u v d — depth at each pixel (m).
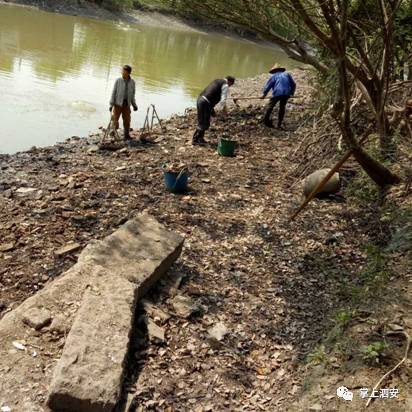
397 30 6.84
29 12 30.42
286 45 7.45
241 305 5.07
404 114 7.71
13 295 4.96
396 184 6.97
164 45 29.56
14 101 12.83
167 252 5.21
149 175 8.48
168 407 3.72
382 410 3.40
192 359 4.25
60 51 20.62
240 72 25.84
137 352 4.18
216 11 6.80
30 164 8.79
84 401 3.34
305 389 3.84
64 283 4.47
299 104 14.95
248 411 3.78
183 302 4.89
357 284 5.27
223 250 6.10
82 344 3.73
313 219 6.97
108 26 32.53
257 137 11.36
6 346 3.83
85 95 14.59
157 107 14.50
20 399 3.42
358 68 6.84
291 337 4.65
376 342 4.02
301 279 5.57
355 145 6.41
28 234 6.05
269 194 7.95
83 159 9.23
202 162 9.38
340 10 5.20
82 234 6.21
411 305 4.40
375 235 6.39
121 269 4.80
